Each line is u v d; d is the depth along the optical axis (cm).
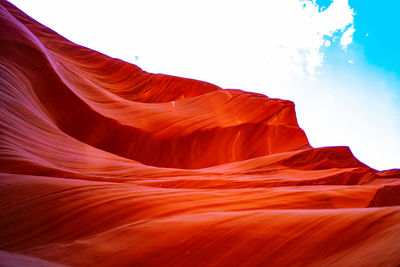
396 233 335
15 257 359
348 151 1933
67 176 910
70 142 1496
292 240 378
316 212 453
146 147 2442
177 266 353
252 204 609
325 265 317
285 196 687
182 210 538
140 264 359
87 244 410
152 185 932
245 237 396
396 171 1460
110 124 2431
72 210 525
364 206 730
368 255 302
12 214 507
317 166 1755
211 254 371
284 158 1866
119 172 1202
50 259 374
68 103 2344
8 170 859
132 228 448
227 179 1063
